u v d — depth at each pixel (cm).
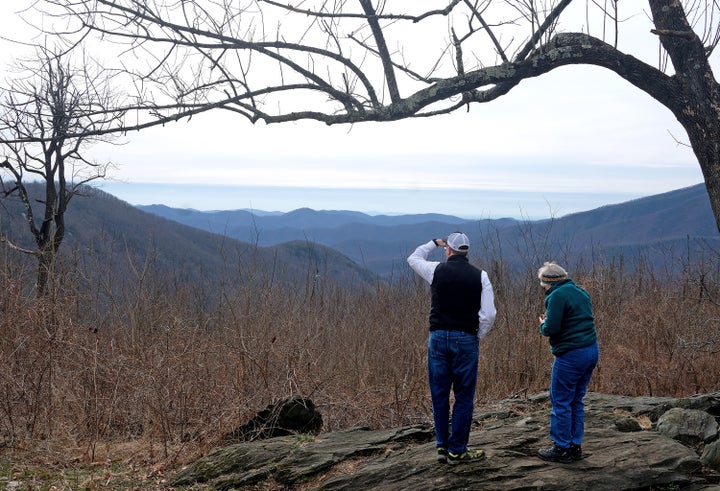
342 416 823
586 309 536
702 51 489
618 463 519
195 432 726
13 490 563
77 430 755
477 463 521
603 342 1083
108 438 746
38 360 782
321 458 578
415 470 518
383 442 607
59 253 954
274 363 850
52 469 639
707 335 1073
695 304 1184
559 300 532
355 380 982
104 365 788
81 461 666
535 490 478
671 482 497
